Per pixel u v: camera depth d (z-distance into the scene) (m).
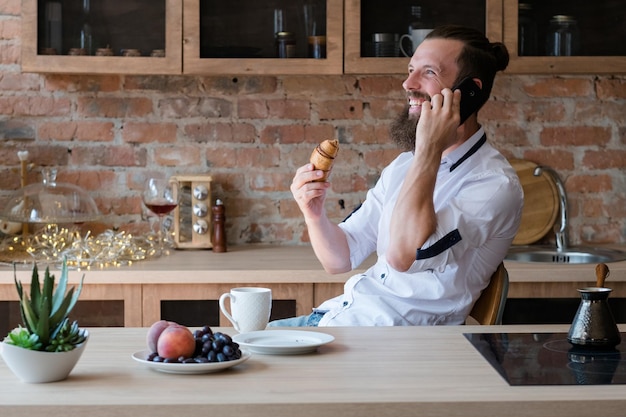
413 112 2.75
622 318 3.46
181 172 4.10
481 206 2.53
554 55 3.75
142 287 3.37
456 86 2.68
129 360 1.88
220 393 1.62
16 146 4.04
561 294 3.44
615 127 4.14
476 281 2.61
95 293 3.35
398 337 2.13
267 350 1.93
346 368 1.82
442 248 2.46
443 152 2.71
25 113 4.03
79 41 3.69
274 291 3.41
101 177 4.07
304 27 3.73
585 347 1.99
